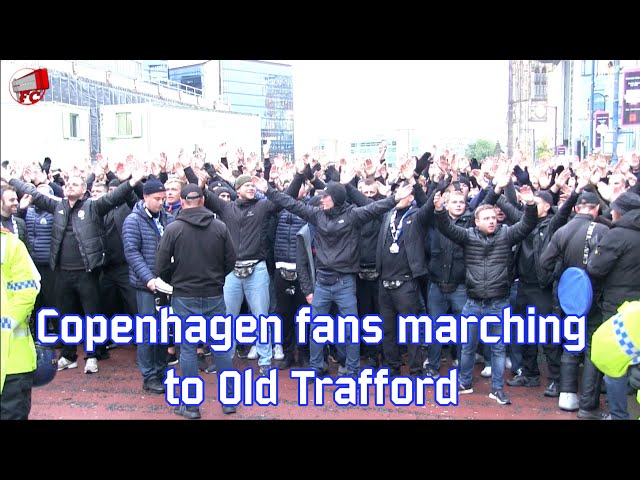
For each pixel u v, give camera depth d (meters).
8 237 3.82
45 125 16.19
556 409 5.69
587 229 5.44
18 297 3.81
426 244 6.57
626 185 7.46
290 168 8.54
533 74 74.19
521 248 6.17
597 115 28.09
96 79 29.02
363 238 6.64
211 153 23.36
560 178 7.62
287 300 6.88
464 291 6.36
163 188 6.04
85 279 6.64
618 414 5.04
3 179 3.84
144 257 6.07
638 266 4.99
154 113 20.91
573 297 5.39
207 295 5.45
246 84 65.50
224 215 6.40
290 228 6.76
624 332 3.93
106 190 7.41
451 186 6.45
